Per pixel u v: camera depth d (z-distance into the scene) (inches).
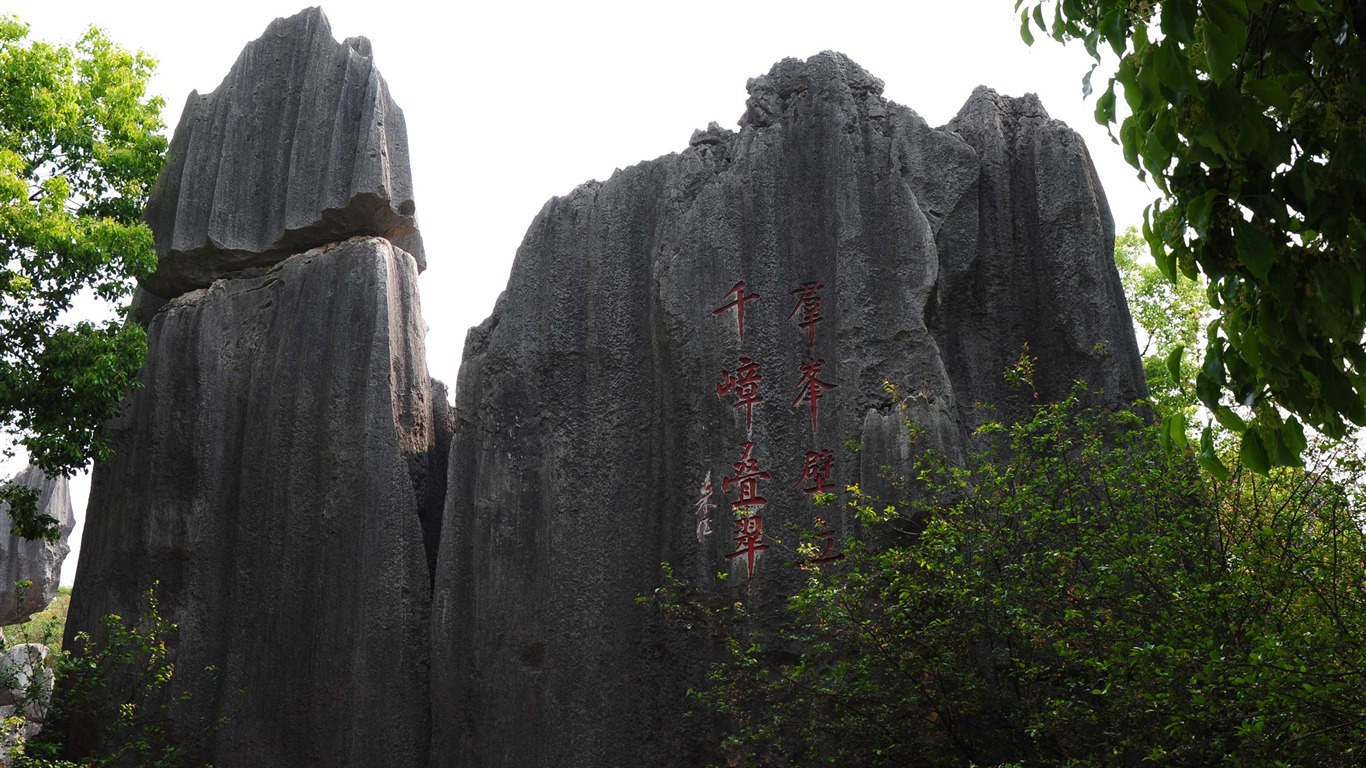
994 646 471.2
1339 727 331.6
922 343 577.9
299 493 677.3
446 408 744.3
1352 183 203.0
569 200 692.1
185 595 686.5
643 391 641.0
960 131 637.9
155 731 660.7
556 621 610.9
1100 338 571.2
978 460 538.0
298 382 700.0
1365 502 406.9
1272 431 211.8
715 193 643.5
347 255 714.8
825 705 506.6
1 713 904.9
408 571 652.1
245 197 759.7
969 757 463.5
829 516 567.8
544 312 669.9
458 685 617.6
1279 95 185.2
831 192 624.1
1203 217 194.1
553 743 591.5
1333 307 196.4
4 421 674.8
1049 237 597.0
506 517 637.3
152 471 714.8
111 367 669.3
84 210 733.9
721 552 583.5
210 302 741.9
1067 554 441.4
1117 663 403.9
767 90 664.4
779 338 608.1
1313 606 386.3
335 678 632.4
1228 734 387.5
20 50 692.7
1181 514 438.3
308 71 774.5
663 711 580.7
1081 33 231.1
